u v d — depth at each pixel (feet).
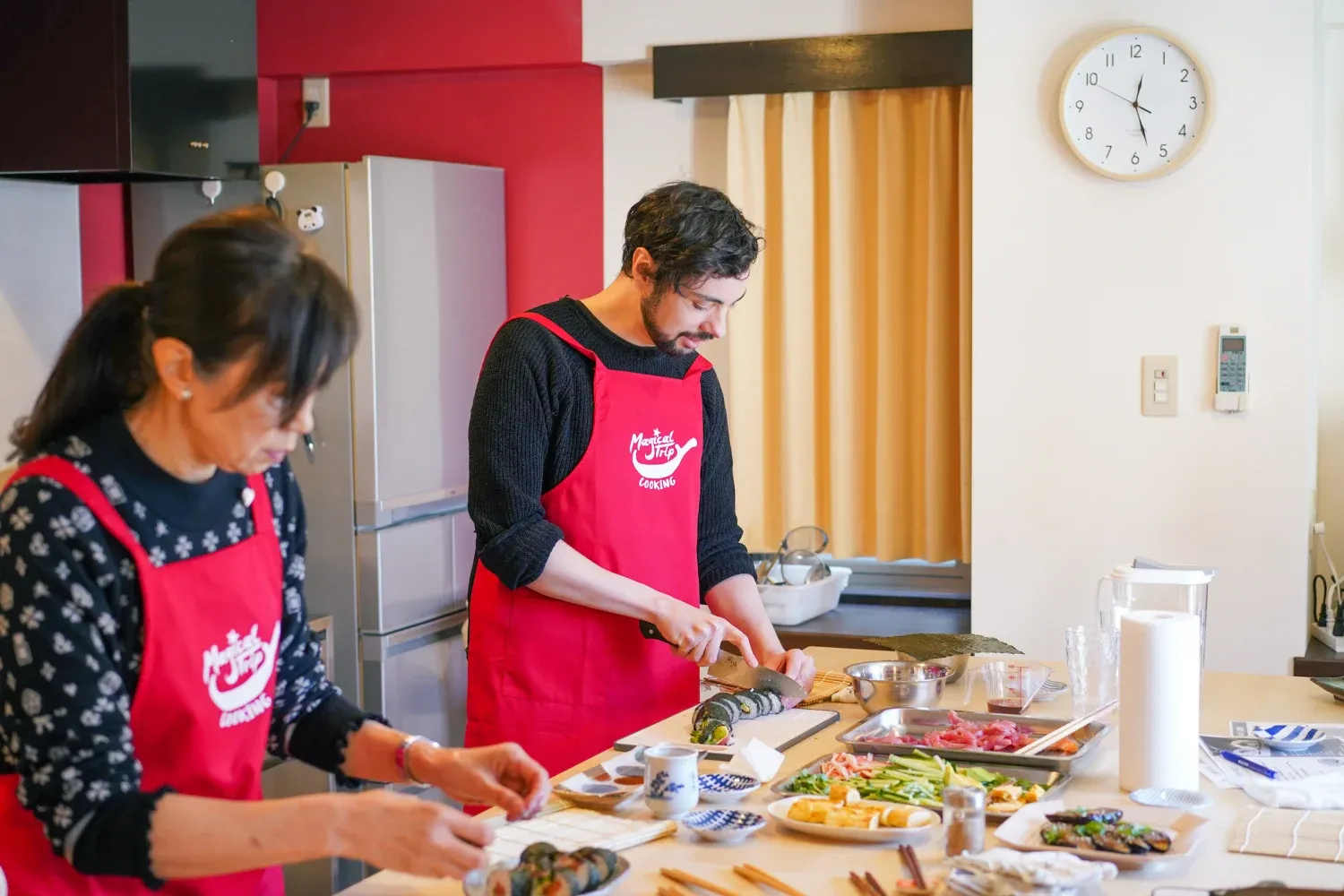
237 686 5.06
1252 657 11.16
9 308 11.86
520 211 14.44
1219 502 11.18
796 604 12.05
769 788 5.96
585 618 7.64
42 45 10.94
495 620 7.72
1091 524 11.44
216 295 4.20
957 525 12.96
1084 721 6.48
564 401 7.67
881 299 12.84
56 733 4.32
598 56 13.55
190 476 4.78
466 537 13.92
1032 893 4.57
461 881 5.01
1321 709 7.32
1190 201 11.07
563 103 14.19
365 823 4.34
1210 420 11.14
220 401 4.32
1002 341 11.53
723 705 6.91
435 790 13.03
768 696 7.20
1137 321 11.25
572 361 7.70
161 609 4.69
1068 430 11.44
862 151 12.96
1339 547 12.45
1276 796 5.70
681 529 8.01
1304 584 11.03
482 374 7.75
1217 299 11.07
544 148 14.30
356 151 14.97
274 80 15.03
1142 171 11.09
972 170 11.73
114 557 4.56
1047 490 11.52
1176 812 5.32
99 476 4.56
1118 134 11.11
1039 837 5.17
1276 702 7.48
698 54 13.06
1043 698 7.61
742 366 13.37
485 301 14.03
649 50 13.37
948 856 5.02
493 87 14.40
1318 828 5.34
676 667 7.88
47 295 12.29
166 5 11.17
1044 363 11.46
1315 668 10.69
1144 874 4.91
